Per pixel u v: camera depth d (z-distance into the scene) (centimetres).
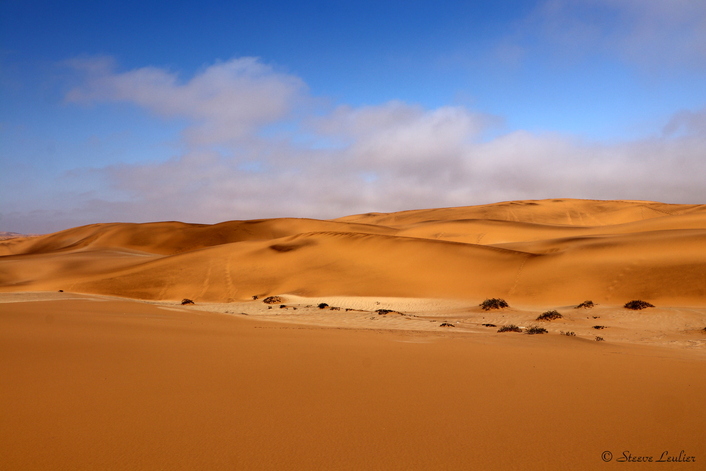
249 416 503
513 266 5047
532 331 1900
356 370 763
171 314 1916
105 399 545
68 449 399
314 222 16100
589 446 445
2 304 1852
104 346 889
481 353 995
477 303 4050
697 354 1395
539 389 666
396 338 1302
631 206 17762
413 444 436
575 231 11100
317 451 412
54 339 939
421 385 672
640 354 1195
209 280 6050
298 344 1052
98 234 14650
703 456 427
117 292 5878
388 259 5903
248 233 15225
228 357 840
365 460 396
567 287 4288
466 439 454
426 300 4350
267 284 5778
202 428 461
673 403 606
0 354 756
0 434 428
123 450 400
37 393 556
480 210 18850
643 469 395
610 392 660
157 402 541
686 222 9219
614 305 3475
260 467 375
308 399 578
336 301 4472
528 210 18175
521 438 460
